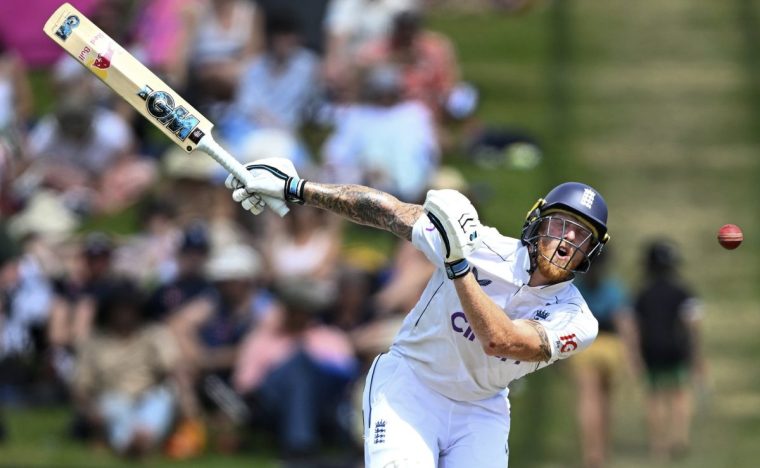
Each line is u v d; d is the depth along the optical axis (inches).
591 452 1464.1
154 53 2004.2
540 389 1651.1
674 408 1517.0
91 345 1485.0
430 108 2031.3
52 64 2331.4
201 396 1505.9
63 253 1678.2
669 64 2566.4
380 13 2092.8
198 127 767.1
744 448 1509.6
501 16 2859.3
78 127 1845.5
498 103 2335.1
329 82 2066.9
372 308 1488.7
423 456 751.7
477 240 685.3
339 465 1389.0
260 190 765.9
